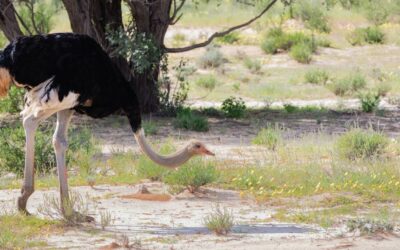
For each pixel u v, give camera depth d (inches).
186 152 1066.7
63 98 1023.0
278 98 2888.8
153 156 1069.8
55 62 1019.9
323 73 3211.1
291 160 1517.0
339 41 4084.6
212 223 1030.4
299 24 4554.6
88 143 1601.9
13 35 2249.0
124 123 2123.5
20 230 1013.2
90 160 1482.5
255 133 2014.0
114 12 2297.0
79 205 1119.6
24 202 1068.5
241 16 4813.0
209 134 1993.1
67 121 1064.8
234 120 2249.0
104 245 959.0
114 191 1273.4
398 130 2094.0
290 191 1264.8
